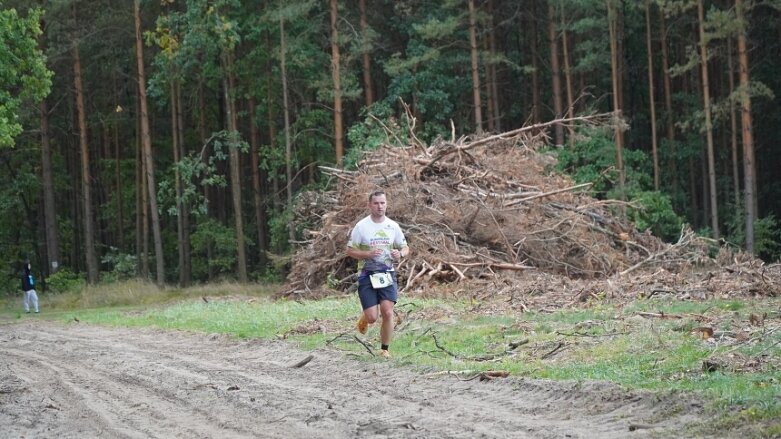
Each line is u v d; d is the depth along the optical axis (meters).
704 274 17.97
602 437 6.07
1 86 28.53
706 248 23.50
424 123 36.22
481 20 33.84
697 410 6.44
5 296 39.09
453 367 9.33
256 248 43.66
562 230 22.28
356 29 35.91
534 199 22.48
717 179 40.56
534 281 18.52
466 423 6.82
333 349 11.42
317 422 7.20
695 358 8.62
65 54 38.59
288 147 33.09
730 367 8.06
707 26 31.23
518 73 42.34
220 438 6.93
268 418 7.54
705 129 32.16
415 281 19.70
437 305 15.58
